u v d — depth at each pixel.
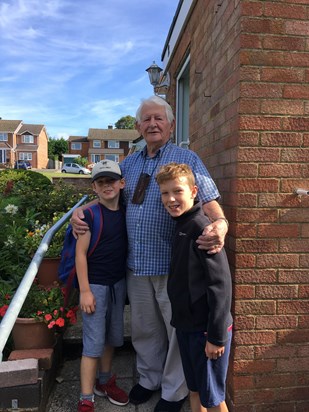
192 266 1.70
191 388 1.87
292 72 2.03
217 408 1.77
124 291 2.29
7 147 53.53
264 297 2.10
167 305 2.16
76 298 3.08
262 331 2.11
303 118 2.06
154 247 2.10
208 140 2.84
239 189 2.05
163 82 6.14
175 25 4.89
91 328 2.13
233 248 2.10
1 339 1.37
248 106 2.02
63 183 8.44
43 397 2.13
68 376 2.56
